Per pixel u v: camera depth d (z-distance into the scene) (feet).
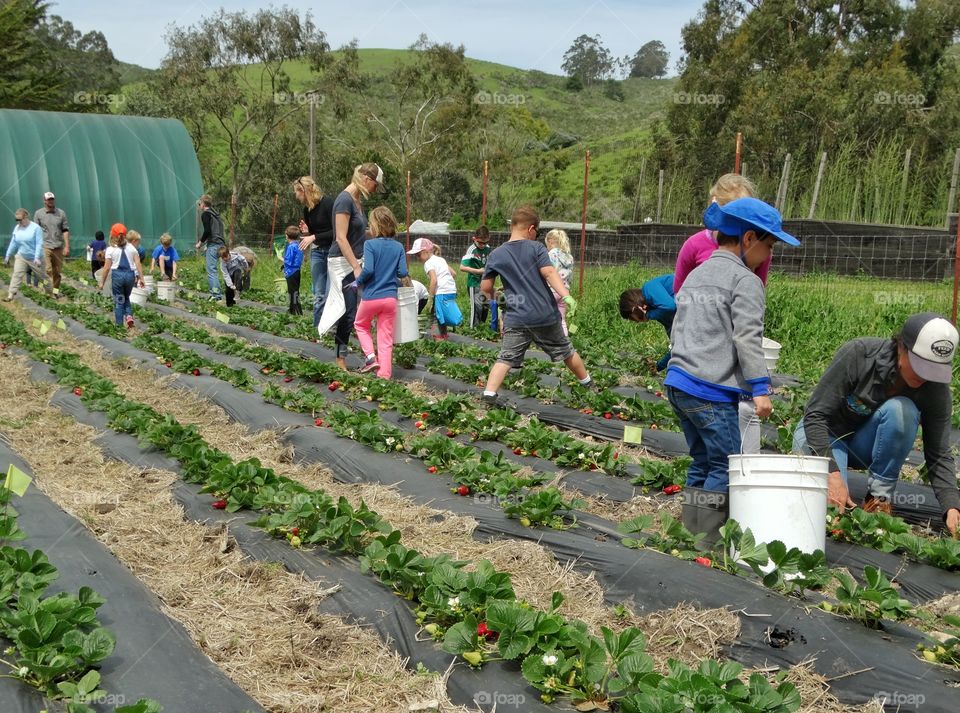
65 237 59.98
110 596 12.92
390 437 21.75
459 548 15.83
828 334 40.11
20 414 26.00
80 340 42.37
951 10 130.00
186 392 29.17
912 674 10.86
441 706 10.76
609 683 10.30
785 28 131.54
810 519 13.80
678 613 12.76
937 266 67.15
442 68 156.15
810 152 108.88
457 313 41.81
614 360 35.12
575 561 14.76
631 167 141.59
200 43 147.74
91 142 100.12
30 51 155.53
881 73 120.06
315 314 38.47
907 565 15.26
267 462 22.03
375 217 30.01
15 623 11.10
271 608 13.44
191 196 105.09
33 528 15.52
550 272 24.79
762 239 14.90
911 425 16.43
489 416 23.30
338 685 11.37
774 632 12.01
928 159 107.24
